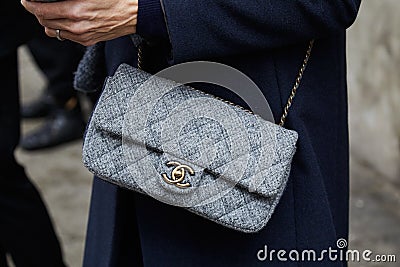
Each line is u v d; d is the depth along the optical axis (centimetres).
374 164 341
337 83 158
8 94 224
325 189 157
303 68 148
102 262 165
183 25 134
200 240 153
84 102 425
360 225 305
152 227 154
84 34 137
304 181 149
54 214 327
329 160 160
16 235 235
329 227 151
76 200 338
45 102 417
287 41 141
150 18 136
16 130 229
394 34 314
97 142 140
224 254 152
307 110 150
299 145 148
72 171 365
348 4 141
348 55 346
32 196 234
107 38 139
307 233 151
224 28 135
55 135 383
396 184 330
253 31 137
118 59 152
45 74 383
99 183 172
